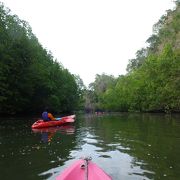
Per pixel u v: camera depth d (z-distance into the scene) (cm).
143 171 895
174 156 1108
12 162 1013
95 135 1744
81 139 1568
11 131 1939
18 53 3709
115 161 1027
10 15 3866
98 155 1130
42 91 4538
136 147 1305
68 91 6272
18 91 3772
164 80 5041
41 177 836
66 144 1395
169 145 1357
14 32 3778
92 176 750
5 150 1236
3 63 3391
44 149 1256
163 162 1012
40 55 4762
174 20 6381
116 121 3033
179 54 4916
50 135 1742
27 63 3900
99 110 8856
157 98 5194
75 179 750
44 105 4566
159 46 7675
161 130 2016
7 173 880
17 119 3119
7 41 3594
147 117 3822
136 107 6544
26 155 1127
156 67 5319
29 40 4125
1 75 3344
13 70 3619
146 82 5712
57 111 5484
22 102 3869
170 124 2530
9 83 3575
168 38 7000
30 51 3900
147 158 1075
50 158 1073
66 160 1041
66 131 1977
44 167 942
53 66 5438
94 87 12369
